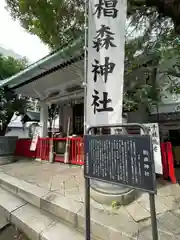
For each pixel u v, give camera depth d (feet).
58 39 13.53
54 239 7.29
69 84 22.22
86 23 9.98
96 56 9.25
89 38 9.50
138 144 4.74
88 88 9.30
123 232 6.60
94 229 7.33
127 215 7.86
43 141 22.27
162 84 15.88
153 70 15.44
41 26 13.17
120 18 9.11
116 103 8.75
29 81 21.49
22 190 11.32
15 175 14.87
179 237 6.28
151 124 12.53
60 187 11.55
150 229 6.79
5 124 24.70
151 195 4.43
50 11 12.05
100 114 8.95
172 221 7.34
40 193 10.53
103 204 8.90
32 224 8.46
